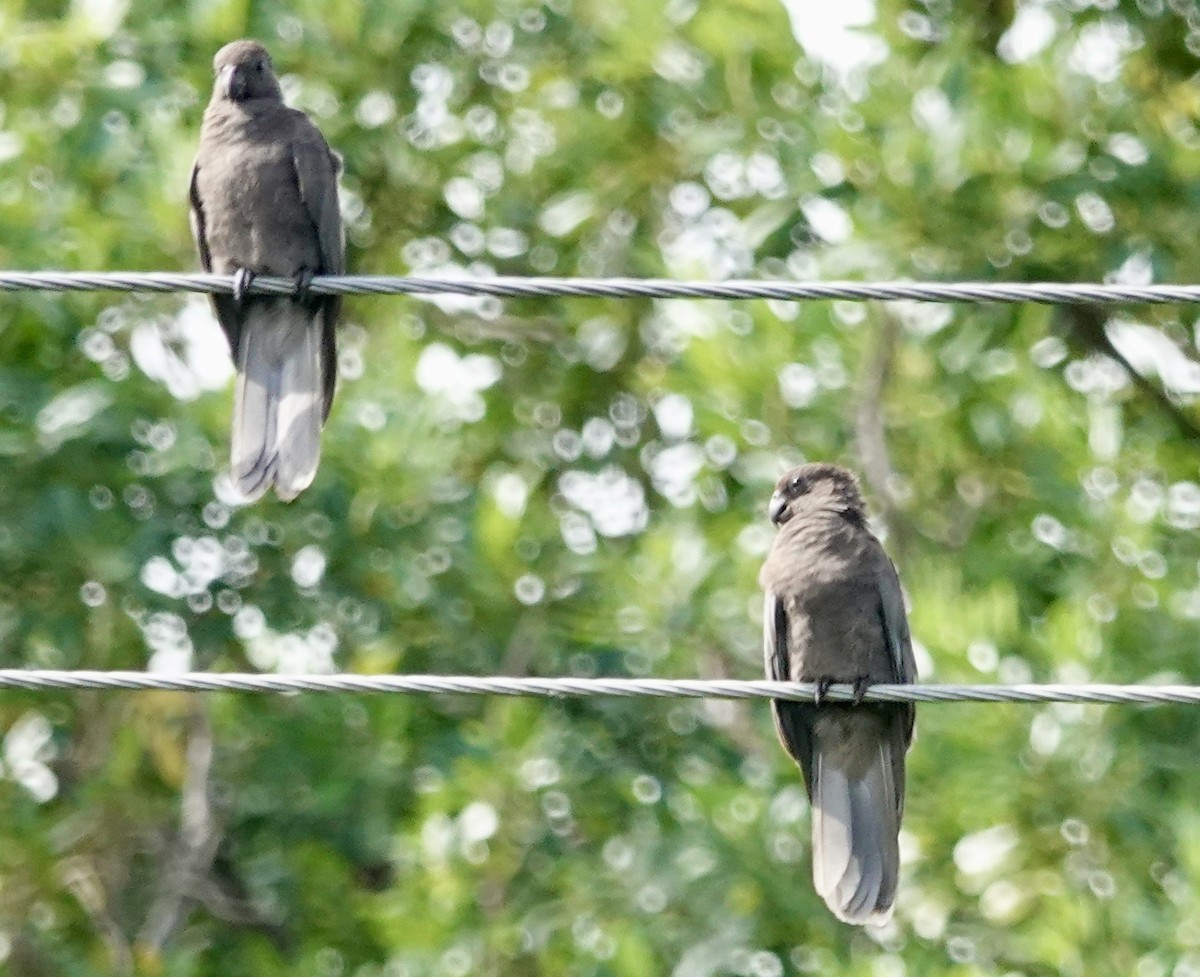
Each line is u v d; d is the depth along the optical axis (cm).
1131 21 1534
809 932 1369
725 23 1527
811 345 1472
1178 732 1338
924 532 1516
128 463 1500
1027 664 1311
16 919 1512
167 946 1551
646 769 1549
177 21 1549
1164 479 1510
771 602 1038
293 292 1013
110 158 1501
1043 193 1443
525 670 1534
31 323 1508
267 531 1521
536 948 1387
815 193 1481
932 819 1298
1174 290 841
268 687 825
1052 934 1250
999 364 1473
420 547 1538
